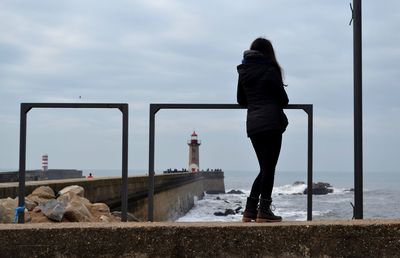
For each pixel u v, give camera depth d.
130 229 3.35
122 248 3.34
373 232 3.37
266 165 4.32
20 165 5.01
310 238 3.36
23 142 5.02
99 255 3.33
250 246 3.35
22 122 5.02
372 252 3.36
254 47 4.48
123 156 5.00
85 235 3.34
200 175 70.62
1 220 7.27
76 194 10.46
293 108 4.91
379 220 3.62
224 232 3.35
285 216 42.34
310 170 4.92
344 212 47.28
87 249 3.33
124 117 5.02
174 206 40.75
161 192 34.00
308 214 4.93
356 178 5.25
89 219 8.70
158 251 3.34
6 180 20.08
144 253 3.34
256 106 4.32
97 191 16.06
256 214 4.46
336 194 93.25
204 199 71.81
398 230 3.37
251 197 4.50
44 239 3.33
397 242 3.36
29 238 3.32
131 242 3.34
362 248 3.36
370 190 114.94
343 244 3.36
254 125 4.27
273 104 4.30
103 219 9.56
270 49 4.46
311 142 4.91
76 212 8.35
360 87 5.38
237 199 73.81
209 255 3.35
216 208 56.94
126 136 5.01
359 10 5.42
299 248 3.35
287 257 3.34
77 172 36.75
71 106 5.04
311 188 4.90
